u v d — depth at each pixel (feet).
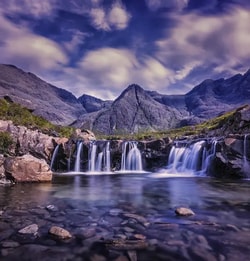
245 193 74.49
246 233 36.76
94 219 43.32
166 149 164.55
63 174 142.92
